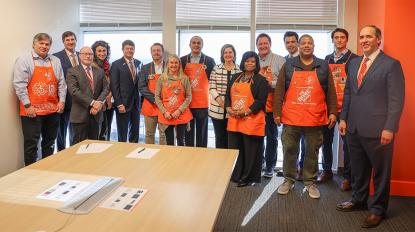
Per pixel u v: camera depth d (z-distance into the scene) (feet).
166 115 12.51
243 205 10.84
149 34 15.65
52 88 12.23
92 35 15.98
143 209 4.79
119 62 13.53
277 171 14.14
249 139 12.10
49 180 5.78
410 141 11.18
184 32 15.12
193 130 13.69
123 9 15.31
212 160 7.09
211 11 14.80
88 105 11.97
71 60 13.07
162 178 6.01
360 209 10.41
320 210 10.43
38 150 12.82
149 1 15.07
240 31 14.84
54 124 12.64
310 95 10.66
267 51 12.78
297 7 14.40
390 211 10.32
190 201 5.08
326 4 14.28
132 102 13.88
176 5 14.85
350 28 13.74
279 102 11.21
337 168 14.30
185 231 4.22
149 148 7.96
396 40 10.80
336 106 10.78
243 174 12.64
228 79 12.56
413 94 10.91
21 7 12.21
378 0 11.38
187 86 12.85
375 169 9.41
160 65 13.48
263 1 14.51
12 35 11.87
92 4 15.49
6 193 5.23
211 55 15.17
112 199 5.08
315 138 11.15
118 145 8.19
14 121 12.17
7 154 11.96
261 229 9.29
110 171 6.32
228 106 12.00
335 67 12.19
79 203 4.88
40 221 4.40
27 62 11.64
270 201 11.13
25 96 11.62
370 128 9.03
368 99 9.04
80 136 12.14
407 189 11.40
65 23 14.65
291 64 10.96
